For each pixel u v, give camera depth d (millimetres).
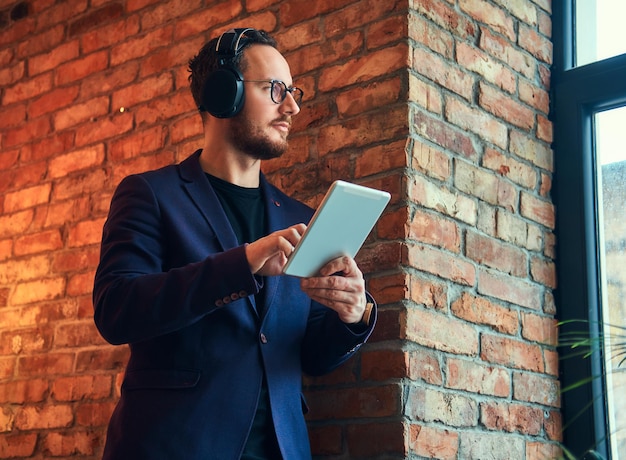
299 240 1537
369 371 2039
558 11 2689
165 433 1616
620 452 2309
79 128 2920
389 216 2098
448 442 2051
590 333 2400
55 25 3105
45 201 2941
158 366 1701
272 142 1890
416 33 2209
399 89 2164
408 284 2039
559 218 2539
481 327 2221
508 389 2254
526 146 2494
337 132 2268
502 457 2189
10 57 3223
